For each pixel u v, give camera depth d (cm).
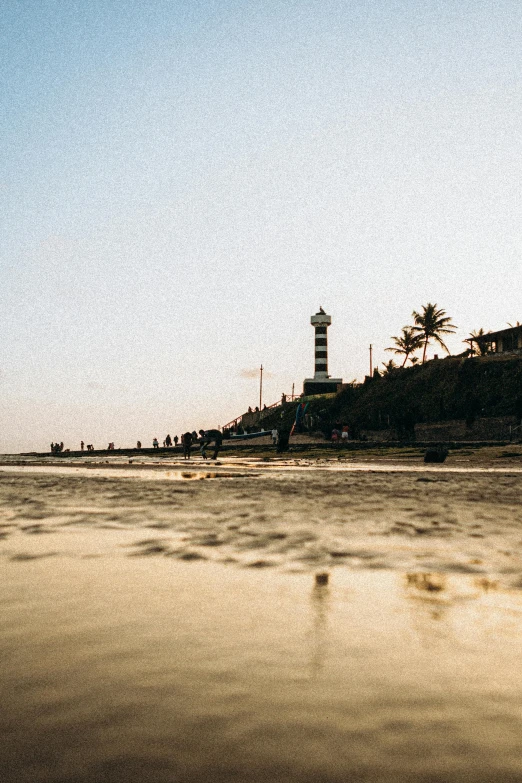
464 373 6372
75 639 258
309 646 249
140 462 3166
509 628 277
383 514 734
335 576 390
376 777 150
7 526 638
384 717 183
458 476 1562
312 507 816
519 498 948
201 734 172
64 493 1076
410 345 8238
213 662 230
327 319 10181
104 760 158
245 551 482
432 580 379
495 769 154
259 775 150
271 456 3750
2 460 4353
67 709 189
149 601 324
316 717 183
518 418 5150
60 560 445
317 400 8869
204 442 3528
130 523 657
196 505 848
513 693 202
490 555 465
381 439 6359
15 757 160
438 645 251
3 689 204
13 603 320
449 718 183
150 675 216
